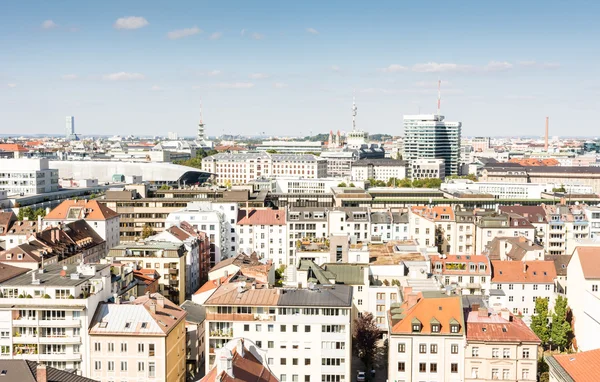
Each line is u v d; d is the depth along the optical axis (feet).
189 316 571.69
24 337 483.51
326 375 489.67
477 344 442.91
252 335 490.90
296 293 507.71
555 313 619.67
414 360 453.17
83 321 483.51
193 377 545.85
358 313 610.24
